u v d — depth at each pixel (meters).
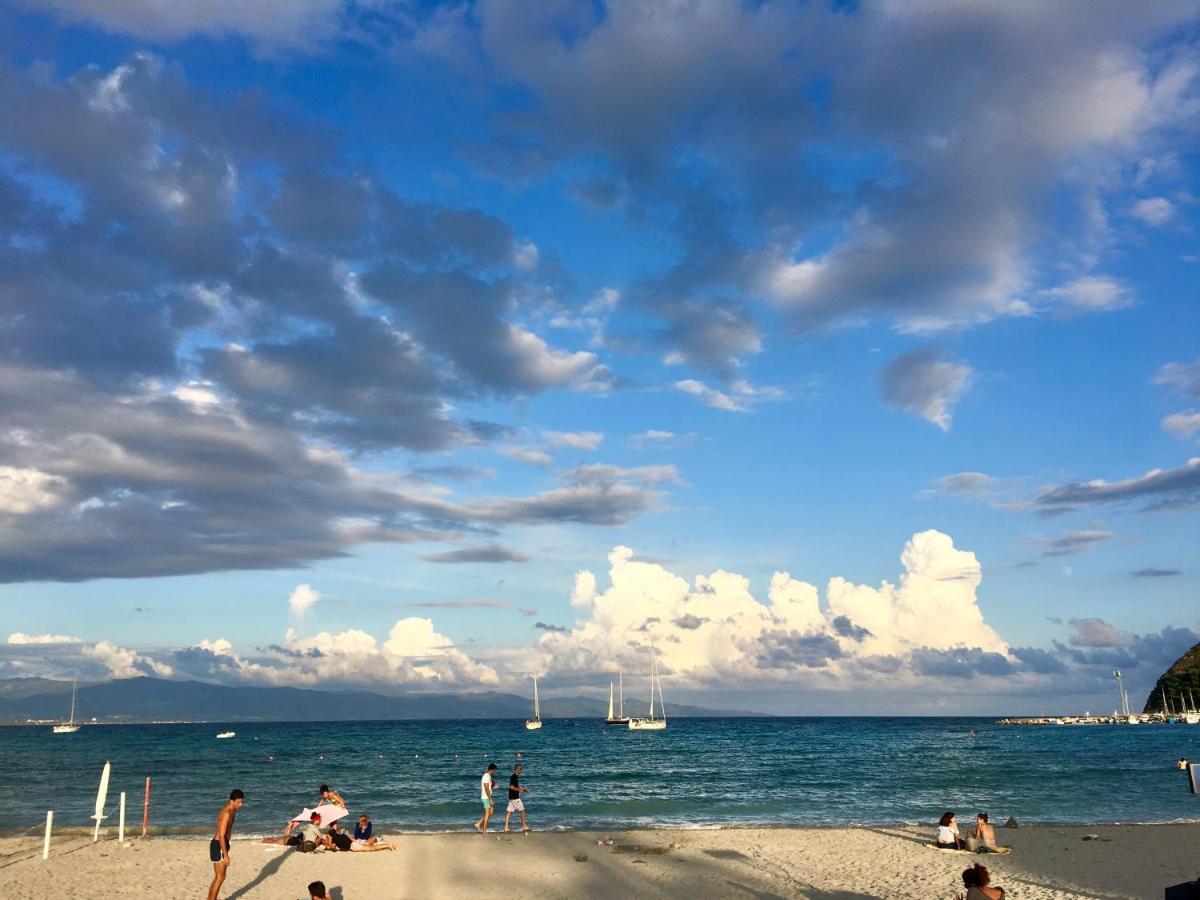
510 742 140.00
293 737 173.25
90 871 23.67
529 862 25.94
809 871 24.77
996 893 16.58
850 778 61.62
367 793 52.53
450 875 24.05
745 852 27.84
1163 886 22.42
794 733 183.25
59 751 115.44
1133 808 42.41
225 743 143.25
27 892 21.20
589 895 21.83
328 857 26.34
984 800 46.62
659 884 23.08
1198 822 34.56
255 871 24.09
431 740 151.62
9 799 50.50
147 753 108.75
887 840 30.22
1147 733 167.62
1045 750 99.44
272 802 47.84
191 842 28.89
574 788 55.75
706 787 56.09
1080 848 28.06
